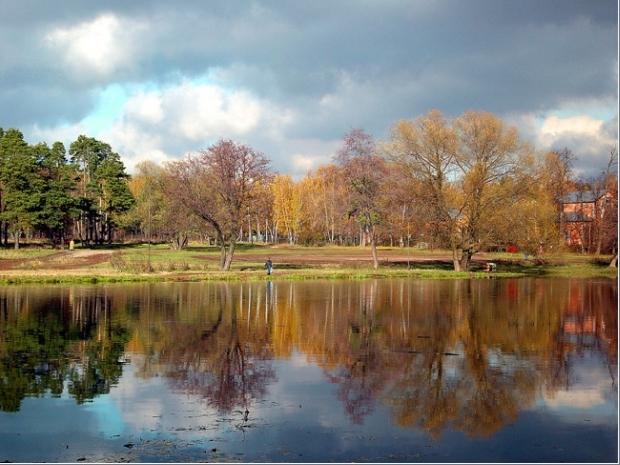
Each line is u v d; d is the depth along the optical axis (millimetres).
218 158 59625
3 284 49375
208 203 60219
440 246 67812
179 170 61250
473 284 52875
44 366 20375
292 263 73000
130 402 16422
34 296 40969
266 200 63250
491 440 13742
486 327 28547
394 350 23109
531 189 62906
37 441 13656
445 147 63125
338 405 16203
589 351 23125
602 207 80500
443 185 64188
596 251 86125
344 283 52969
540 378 19047
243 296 41375
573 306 36688
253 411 15703
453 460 12633
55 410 15766
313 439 13766
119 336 25797
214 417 15234
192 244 119375
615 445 13422
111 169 103375
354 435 14031
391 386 18047
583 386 18109
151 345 23891
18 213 80125
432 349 23391
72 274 55094
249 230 134000
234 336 25875
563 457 12820
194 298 40094
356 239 130000
